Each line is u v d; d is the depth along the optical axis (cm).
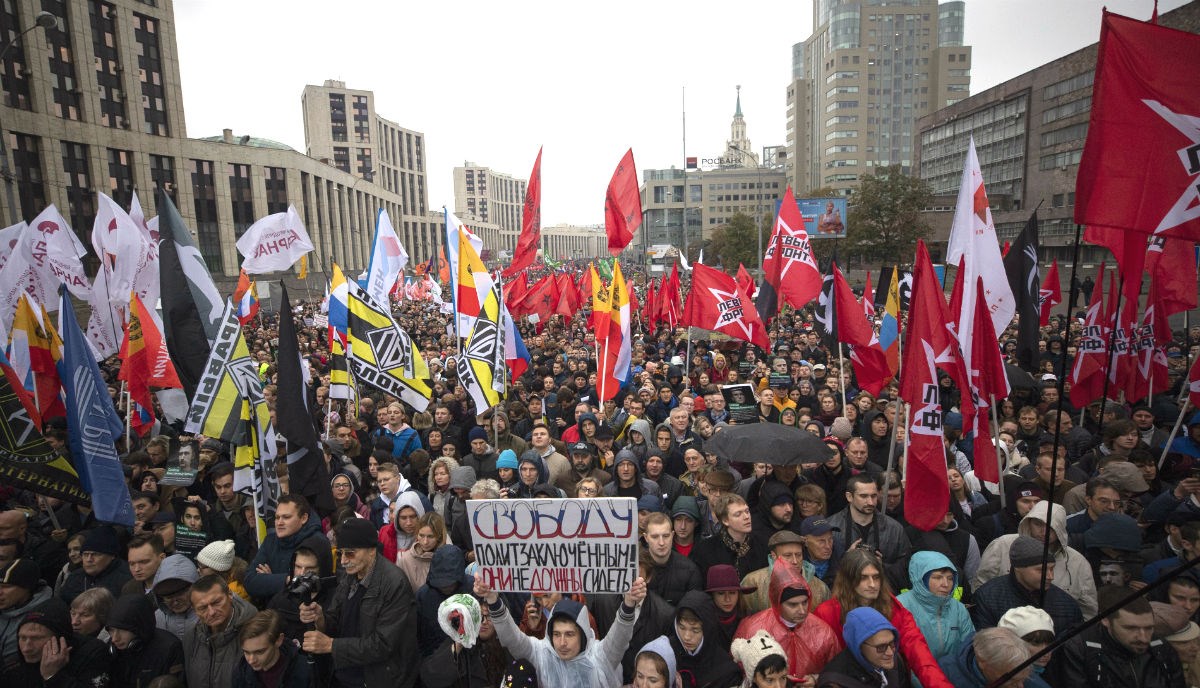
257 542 637
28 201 4544
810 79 14075
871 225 5025
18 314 781
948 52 12231
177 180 5900
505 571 396
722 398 1006
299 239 1320
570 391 1168
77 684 418
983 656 357
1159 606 392
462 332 910
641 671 363
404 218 13825
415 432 965
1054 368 1392
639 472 697
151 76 5731
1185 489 539
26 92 4534
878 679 364
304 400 614
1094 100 402
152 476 740
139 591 507
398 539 605
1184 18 4622
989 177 7150
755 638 365
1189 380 736
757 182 14238
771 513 575
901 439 803
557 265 9031
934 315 593
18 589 459
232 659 432
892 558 530
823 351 1683
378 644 427
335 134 12281
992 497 680
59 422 792
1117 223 394
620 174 1244
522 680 399
